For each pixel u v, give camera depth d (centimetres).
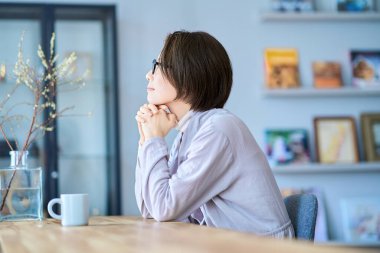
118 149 445
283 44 502
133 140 473
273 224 182
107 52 460
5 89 438
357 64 505
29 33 450
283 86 491
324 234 483
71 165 455
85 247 109
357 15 499
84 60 457
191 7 491
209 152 181
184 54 195
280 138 491
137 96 477
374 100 507
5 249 117
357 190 496
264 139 490
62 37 454
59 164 452
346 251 84
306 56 504
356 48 509
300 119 498
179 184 179
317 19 504
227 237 115
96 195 457
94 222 188
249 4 499
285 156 487
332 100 503
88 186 457
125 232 140
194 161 181
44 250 109
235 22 496
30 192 205
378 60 508
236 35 496
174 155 204
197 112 199
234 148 184
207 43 199
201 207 191
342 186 495
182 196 179
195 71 195
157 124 194
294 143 491
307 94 494
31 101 440
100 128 460
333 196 493
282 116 496
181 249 97
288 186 491
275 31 501
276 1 499
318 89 486
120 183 443
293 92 485
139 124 198
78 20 457
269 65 494
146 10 484
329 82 499
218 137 183
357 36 510
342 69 507
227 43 495
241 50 496
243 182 184
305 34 504
